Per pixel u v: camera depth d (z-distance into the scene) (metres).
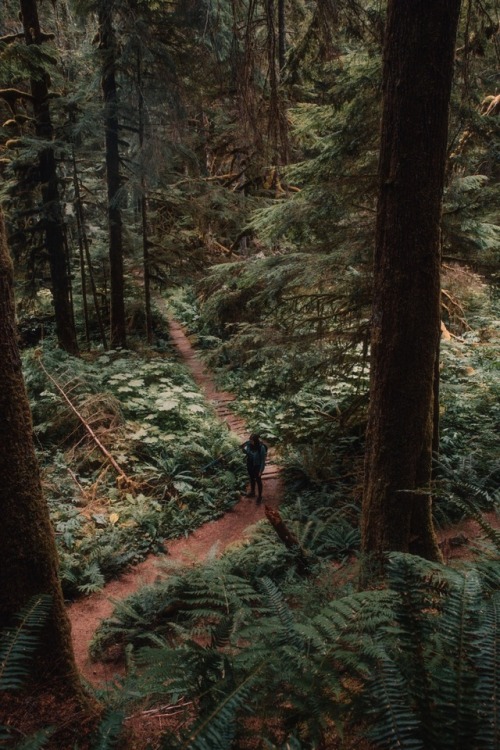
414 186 4.95
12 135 16.97
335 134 7.96
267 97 7.23
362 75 7.33
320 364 9.46
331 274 8.76
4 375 3.32
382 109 5.11
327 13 6.14
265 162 9.78
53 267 17.19
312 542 7.96
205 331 22.02
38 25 14.98
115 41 15.84
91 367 14.63
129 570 8.63
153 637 5.39
